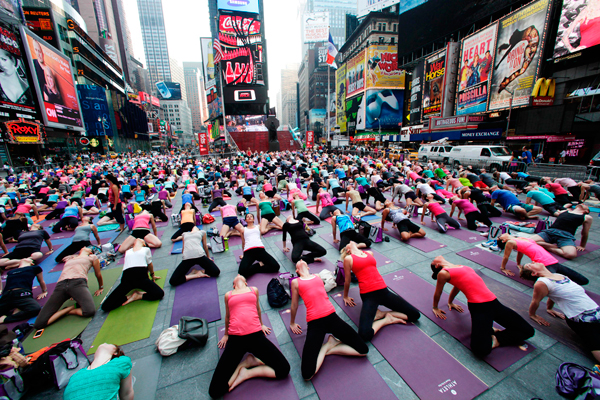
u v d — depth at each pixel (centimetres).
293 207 854
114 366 246
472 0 3170
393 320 384
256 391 287
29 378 301
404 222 700
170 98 15800
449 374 302
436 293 392
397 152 2959
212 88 7650
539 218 809
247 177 1587
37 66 3250
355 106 6512
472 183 1177
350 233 636
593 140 1800
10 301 427
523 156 1809
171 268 602
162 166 2511
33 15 4156
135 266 467
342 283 493
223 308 444
